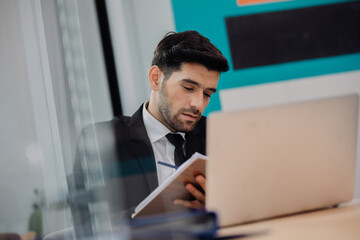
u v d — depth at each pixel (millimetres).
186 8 2553
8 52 1474
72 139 1511
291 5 2678
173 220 621
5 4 1487
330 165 828
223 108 2553
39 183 1436
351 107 815
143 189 1519
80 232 1282
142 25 2482
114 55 2307
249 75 2605
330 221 706
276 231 662
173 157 1619
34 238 1264
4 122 1452
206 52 1497
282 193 798
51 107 1495
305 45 2672
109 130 1571
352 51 2707
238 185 759
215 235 607
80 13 2039
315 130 797
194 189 986
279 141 771
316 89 2648
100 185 1458
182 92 1547
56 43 1533
